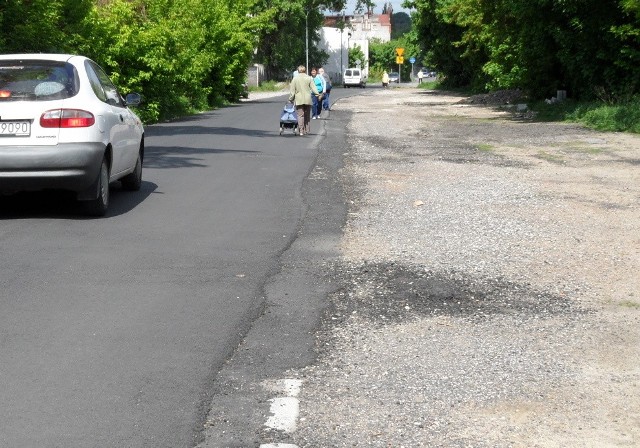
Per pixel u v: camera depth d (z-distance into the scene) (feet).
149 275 26.25
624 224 35.17
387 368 18.57
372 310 22.89
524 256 29.30
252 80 281.33
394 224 34.78
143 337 20.42
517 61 119.03
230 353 19.39
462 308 23.18
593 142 71.26
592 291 25.04
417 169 53.11
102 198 35.65
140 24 108.47
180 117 117.50
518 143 71.26
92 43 93.20
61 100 34.24
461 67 229.66
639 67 94.32
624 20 94.68
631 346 20.22
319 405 16.48
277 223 34.83
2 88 34.37
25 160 33.27
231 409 16.21
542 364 18.93
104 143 35.06
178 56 114.93
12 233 32.14
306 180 47.98
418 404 16.61
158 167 54.03
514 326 21.67
